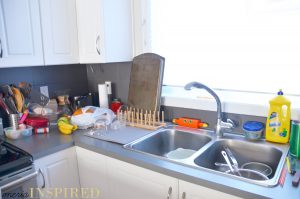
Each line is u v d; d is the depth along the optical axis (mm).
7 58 1433
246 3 1362
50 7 1610
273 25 1304
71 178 1494
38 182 1319
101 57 1668
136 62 1764
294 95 1317
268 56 1352
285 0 1247
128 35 1812
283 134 1259
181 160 1132
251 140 1346
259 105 1368
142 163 1143
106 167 1337
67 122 1674
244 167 1282
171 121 1730
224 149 1371
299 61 1268
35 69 1873
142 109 1719
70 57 1764
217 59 1534
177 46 1690
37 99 1899
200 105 1574
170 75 1769
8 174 1167
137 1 1788
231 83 1512
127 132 1554
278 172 996
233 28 1436
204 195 978
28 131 1547
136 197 1236
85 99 1981
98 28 1638
